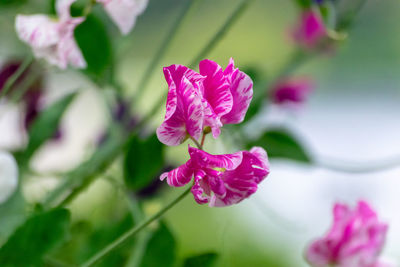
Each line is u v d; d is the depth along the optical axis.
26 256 0.68
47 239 0.68
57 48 0.71
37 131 0.77
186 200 0.90
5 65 0.81
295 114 0.90
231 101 0.64
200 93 0.63
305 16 0.87
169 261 0.73
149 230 0.73
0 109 0.80
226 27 0.76
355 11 0.81
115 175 0.81
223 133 0.80
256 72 0.82
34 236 0.68
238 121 0.64
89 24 0.72
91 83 0.78
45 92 0.83
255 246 0.93
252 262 0.92
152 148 0.74
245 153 0.64
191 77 0.64
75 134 0.96
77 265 0.75
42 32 0.71
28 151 0.76
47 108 0.77
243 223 0.95
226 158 0.63
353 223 0.78
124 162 0.74
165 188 0.82
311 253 0.78
